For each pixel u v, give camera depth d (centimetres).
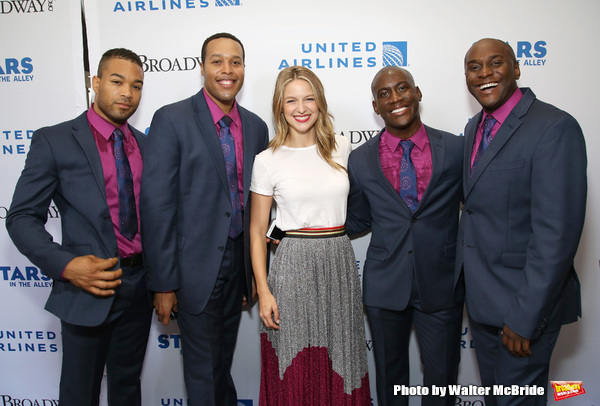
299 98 153
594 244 204
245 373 222
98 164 153
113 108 153
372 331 172
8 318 223
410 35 198
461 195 167
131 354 174
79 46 203
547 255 127
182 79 204
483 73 142
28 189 146
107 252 154
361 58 200
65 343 159
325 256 154
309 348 156
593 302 208
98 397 168
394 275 161
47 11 202
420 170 161
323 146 159
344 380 154
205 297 161
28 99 206
